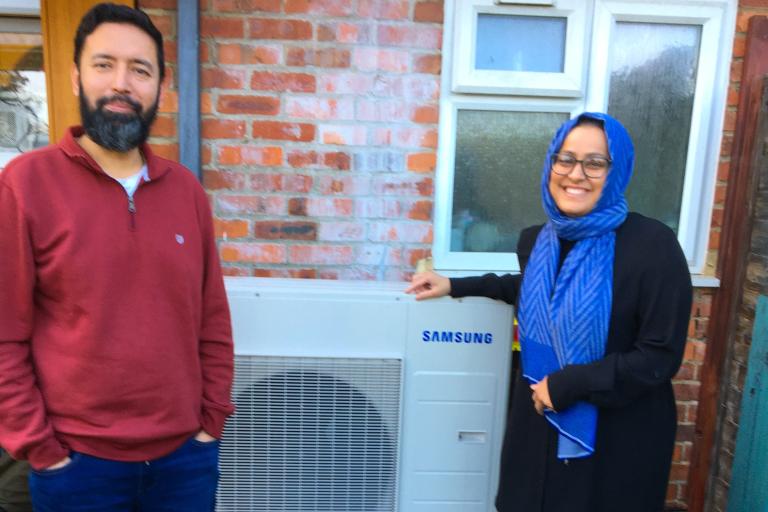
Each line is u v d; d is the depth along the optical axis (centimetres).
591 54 251
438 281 197
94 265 136
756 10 248
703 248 262
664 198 266
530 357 174
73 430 140
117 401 141
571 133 164
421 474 206
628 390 155
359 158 247
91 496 144
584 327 159
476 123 257
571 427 162
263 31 236
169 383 146
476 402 203
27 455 137
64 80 234
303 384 198
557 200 167
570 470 166
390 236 254
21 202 132
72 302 136
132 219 143
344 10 237
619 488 165
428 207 252
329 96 242
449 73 249
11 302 135
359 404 200
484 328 199
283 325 195
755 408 228
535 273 173
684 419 270
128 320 141
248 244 250
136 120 142
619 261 160
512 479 180
